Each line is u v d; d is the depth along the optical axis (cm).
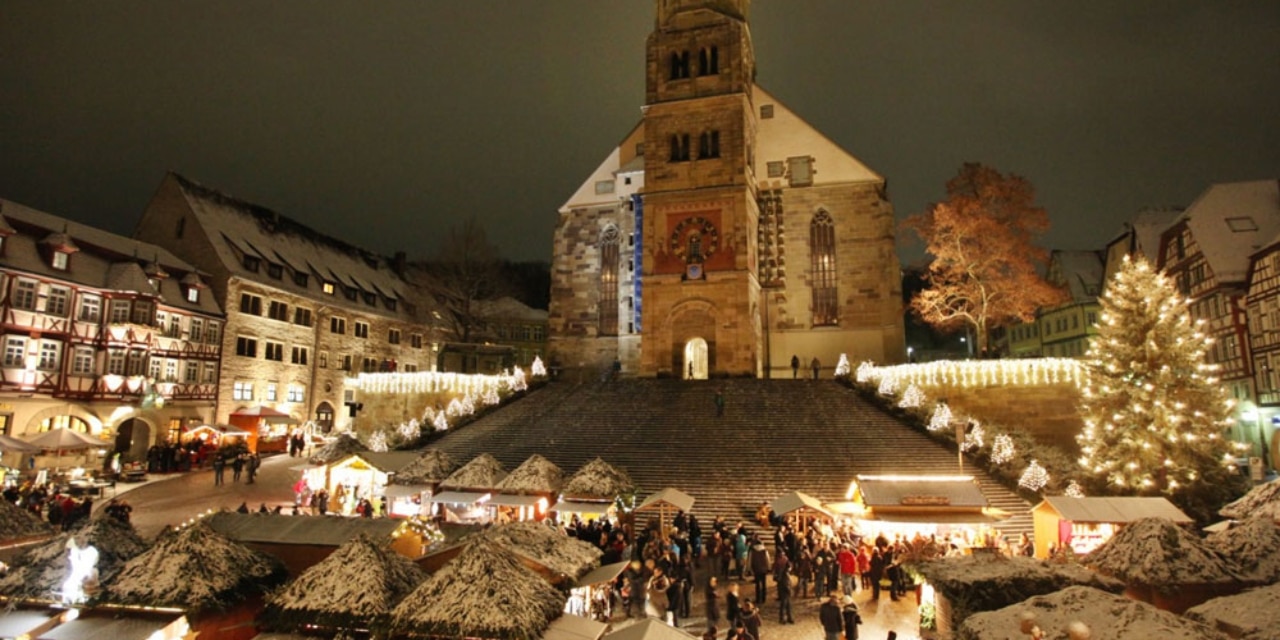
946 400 4269
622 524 2855
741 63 5697
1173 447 3117
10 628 1288
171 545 1410
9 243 4303
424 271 8738
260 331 5941
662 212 5675
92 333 4706
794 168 6162
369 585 1346
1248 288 4559
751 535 2905
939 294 5072
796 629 2008
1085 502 2330
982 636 1121
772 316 5991
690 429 3994
